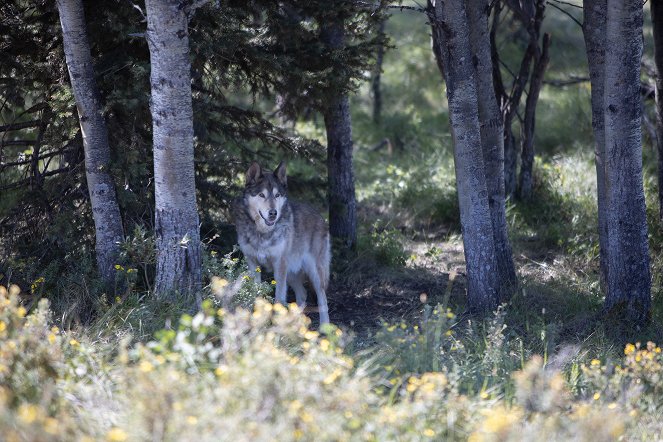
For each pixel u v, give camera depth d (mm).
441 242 17094
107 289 11383
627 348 8797
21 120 15156
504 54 27688
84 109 11250
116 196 11891
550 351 10250
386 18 13742
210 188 13688
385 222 17984
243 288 10516
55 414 6457
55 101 11453
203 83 13609
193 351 6664
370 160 22656
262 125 13805
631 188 11180
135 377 6625
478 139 11797
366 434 6199
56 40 12352
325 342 7410
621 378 8547
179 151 10508
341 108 14977
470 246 12156
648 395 8328
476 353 9766
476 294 12281
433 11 11766
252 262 12641
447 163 20641
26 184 13164
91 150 11398
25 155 14352
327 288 13859
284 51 12781
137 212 12469
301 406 6133
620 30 10555
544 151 21750
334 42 13938
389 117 24656
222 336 7758
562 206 17812
